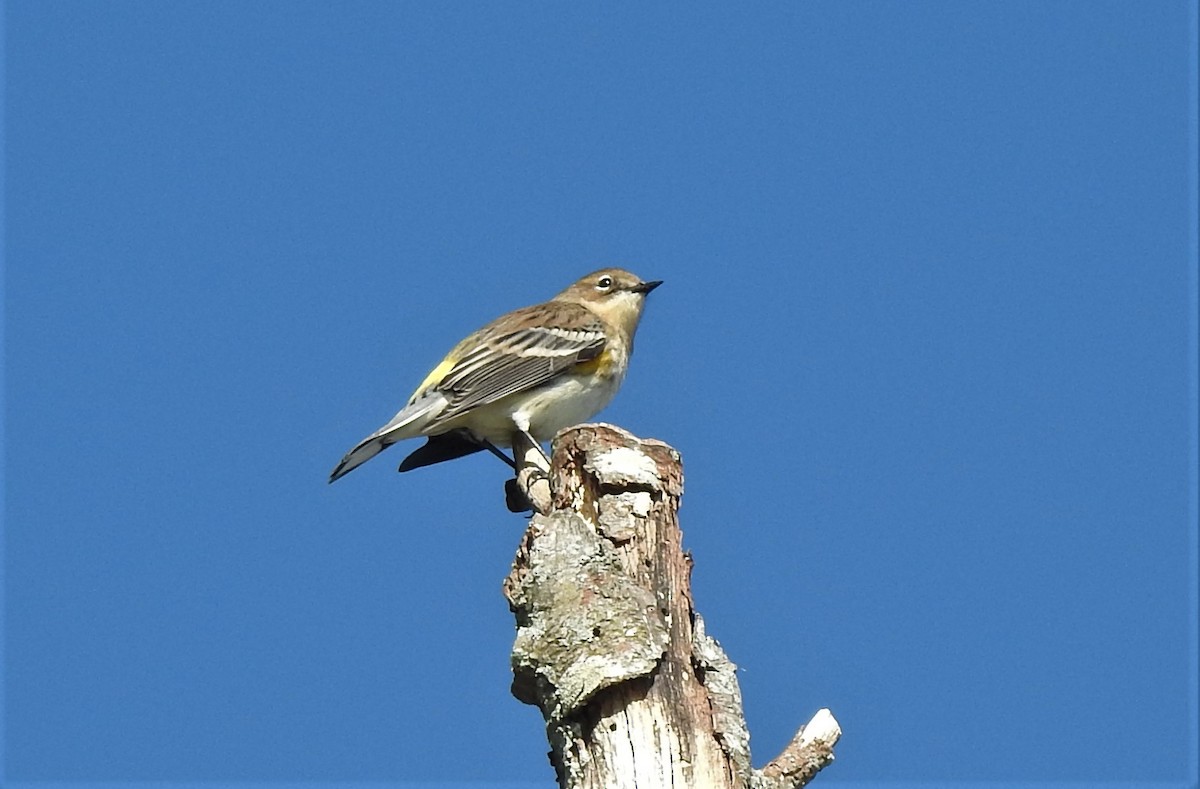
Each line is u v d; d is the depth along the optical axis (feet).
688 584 38.88
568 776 35.47
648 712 35.17
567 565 37.81
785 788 38.04
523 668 36.91
